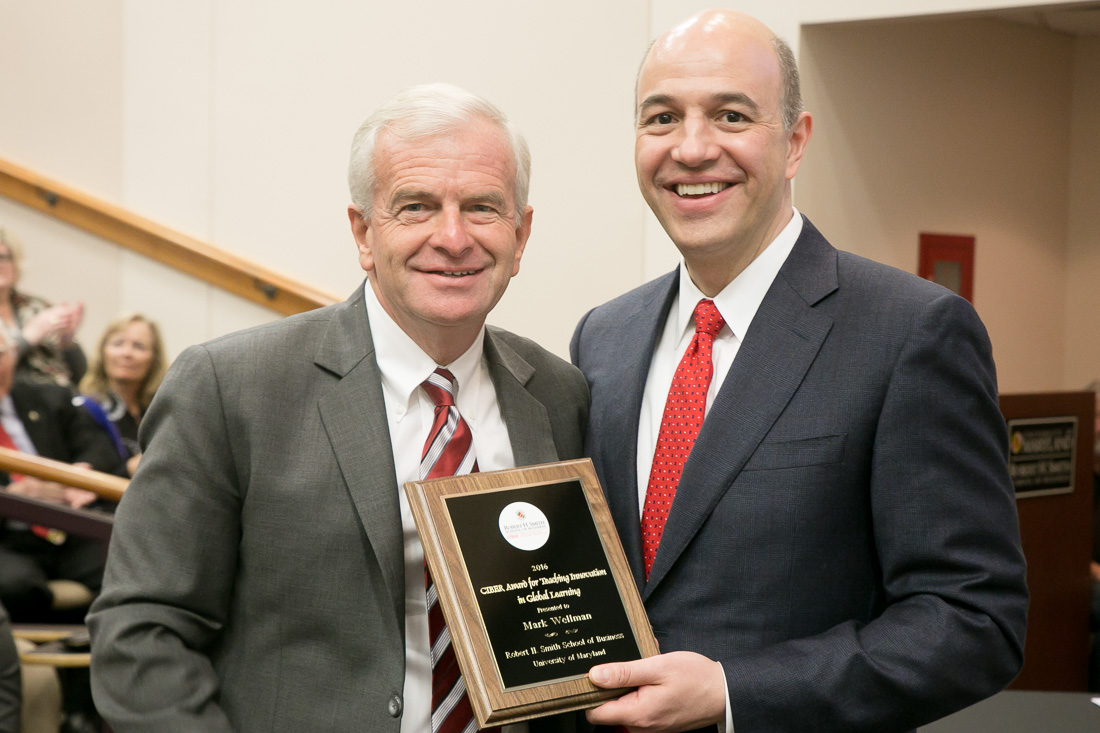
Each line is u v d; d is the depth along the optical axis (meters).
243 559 1.50
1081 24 5.08
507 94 3.82
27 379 4.02
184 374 1.50
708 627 1.52
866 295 1.58
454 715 1.45
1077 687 3.15
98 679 1.41
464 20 3.85
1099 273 5.44
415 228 1.45
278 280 4.09
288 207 4.11
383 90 3.96
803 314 1.59
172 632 1.43
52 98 4.30
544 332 3.83
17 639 3.22
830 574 1.52
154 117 4.23
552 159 3.79
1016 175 5.01
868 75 3.77
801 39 3.42
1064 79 5.38
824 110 3.56
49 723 2.81
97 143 4.29
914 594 1.49
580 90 3.75
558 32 3.76
